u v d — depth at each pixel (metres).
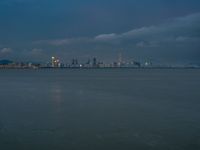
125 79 158.38
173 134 30.33
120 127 33.56
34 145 26.95
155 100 59.19
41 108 48.28
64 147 26.45
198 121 36.78
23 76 197.25
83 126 34.03
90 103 54.44
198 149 25.84
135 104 53.06
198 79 158.25
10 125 34.84
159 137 29.44
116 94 72.00
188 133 30.81
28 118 39.12
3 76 194.62
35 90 84.69
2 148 26.12
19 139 28.80
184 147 26.30
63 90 84.38
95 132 31.27
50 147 26.45
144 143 27.48
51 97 65.56
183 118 38.84
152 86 101.31
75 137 29.39
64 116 40.53
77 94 72.38
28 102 56.66
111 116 40.41
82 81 135.25
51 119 38.34
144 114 42.09
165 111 44.75
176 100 58.94
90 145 26.89
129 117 39.56
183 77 189.38
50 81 133.75
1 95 70.25
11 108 48.53
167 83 119.44
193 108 47.81
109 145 27.03
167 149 25.81
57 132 31.41
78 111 45.03
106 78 171.75
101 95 69.75
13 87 96.62
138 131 31.64
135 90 84.19
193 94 71.75
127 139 28.64
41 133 30.98
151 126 34.03
